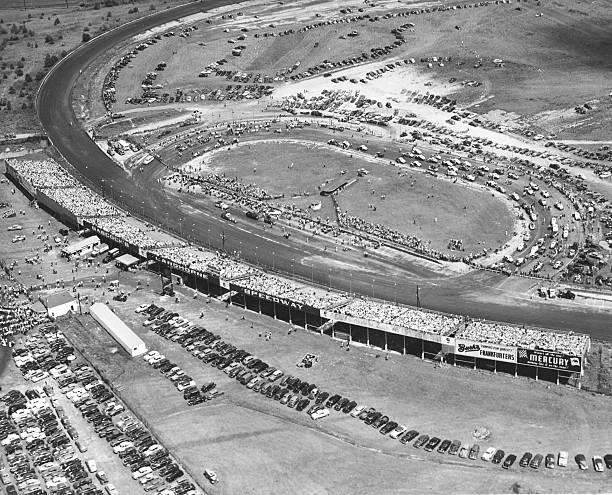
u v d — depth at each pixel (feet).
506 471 629.51
